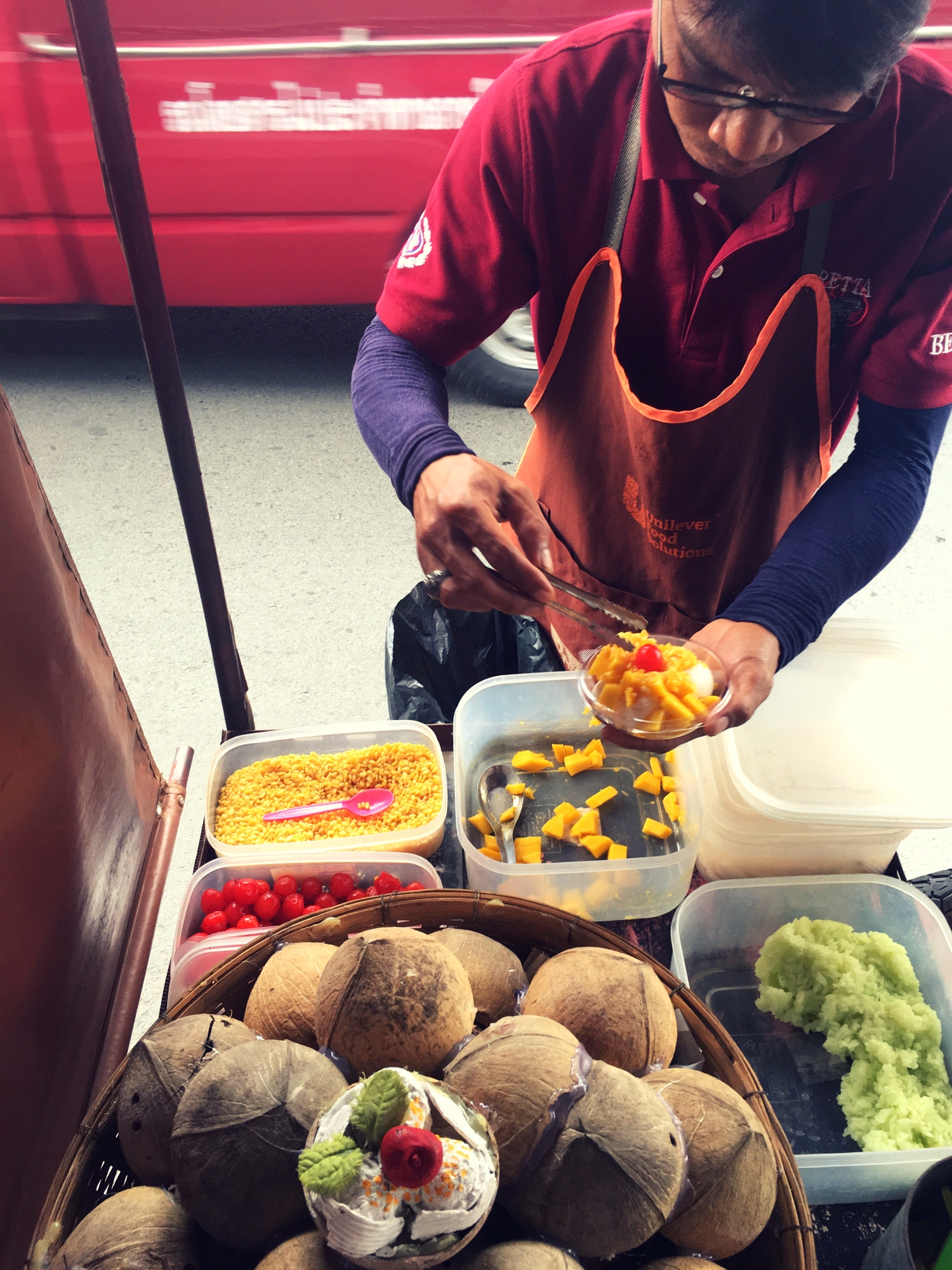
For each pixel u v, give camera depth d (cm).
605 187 132
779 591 133
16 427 109
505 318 153
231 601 336
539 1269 67
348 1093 70
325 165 327
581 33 129
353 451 402
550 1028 78
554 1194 70
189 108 309
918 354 135
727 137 108
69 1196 79
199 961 125
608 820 140
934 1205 92
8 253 349
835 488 143
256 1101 73
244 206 337
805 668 155
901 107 118
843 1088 117
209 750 288
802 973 126
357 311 478
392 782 163
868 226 127
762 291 132
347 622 330
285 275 359
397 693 190
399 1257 64
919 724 149
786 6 92
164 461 394
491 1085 74
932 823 129
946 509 384
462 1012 82
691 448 146
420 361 150
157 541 358
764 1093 88
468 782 147
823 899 133
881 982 123
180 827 266
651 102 118
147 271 112
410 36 296
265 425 413
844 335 138
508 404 416
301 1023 87
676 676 123
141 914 136
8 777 101
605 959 87
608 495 163
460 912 100
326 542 360
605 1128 71
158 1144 78
